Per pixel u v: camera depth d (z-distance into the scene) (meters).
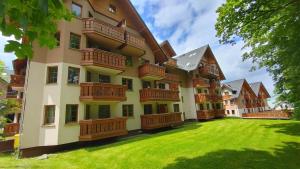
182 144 11.55
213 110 30.88
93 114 15.12
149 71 19.56
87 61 14.03
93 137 12.86
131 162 8.52
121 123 15.24
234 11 7.64
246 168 7.14
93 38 15.64
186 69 29.55
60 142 11.91
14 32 2.37
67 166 8.27
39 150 11.60
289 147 9.89
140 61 21.05
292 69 8.19
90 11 16.25
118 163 8.47
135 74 19.89
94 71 15.86
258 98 52.97
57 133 11.91
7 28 2.32
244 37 8.58
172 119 21.38
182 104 28.77
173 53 28.27
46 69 12.91
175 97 23.05
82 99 13.34
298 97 12.02
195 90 30.00
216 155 8.82
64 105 12.55
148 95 19.08
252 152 9.17
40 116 12.14
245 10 7.40
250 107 47.78
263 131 15.34
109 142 14.74
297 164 7.44
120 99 15.47
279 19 7.40
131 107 18.77
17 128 16.92
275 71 14.09
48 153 11.65
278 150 9.41
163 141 12.90
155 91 20.05
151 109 21.42
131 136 17.08
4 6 1.58
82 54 14.20
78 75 13.91
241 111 44.41
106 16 18.14
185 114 28.81
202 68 31.91
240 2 7.30
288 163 7.58
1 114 4.80
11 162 9.15
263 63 14.48
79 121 13.08
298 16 6.60
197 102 29.12
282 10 7.05
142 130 18.95
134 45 17.97
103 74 16.58
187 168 7.38
